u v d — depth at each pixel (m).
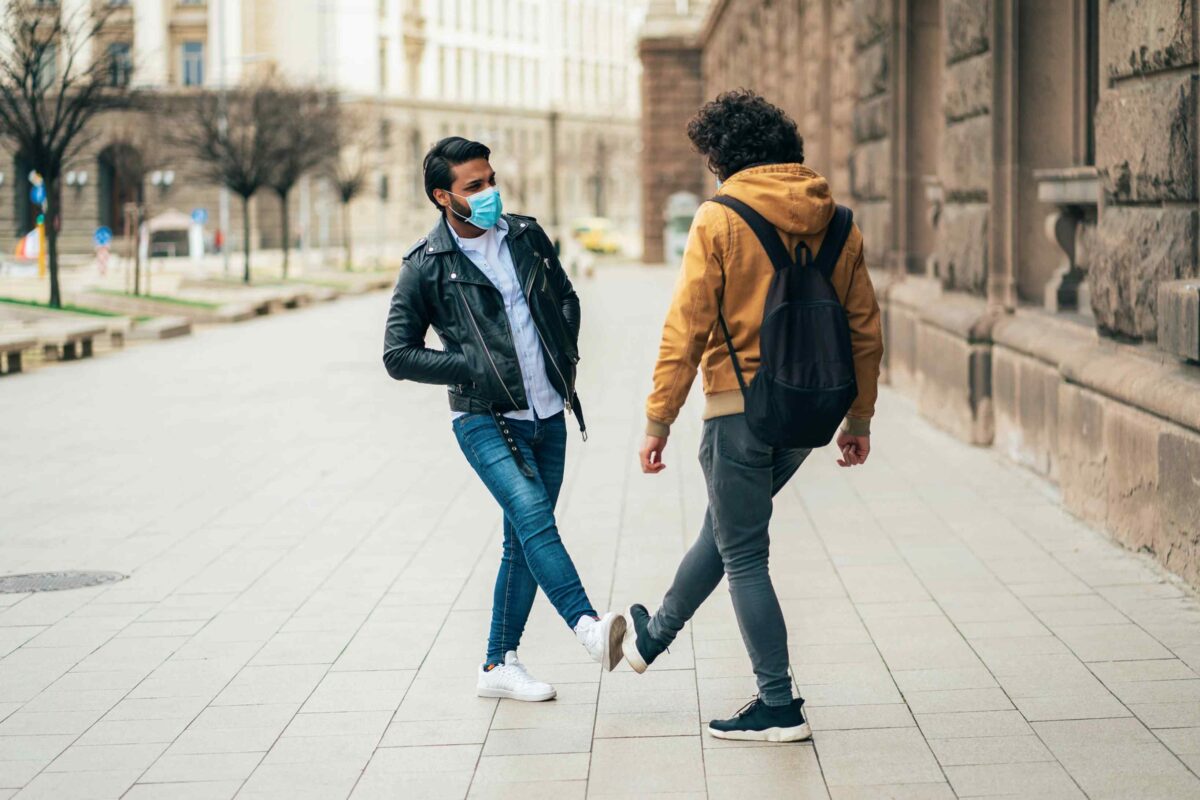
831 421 4.12
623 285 41.84
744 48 34.38
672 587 4.66
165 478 9.91
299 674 5.34
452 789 4.18
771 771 4.25
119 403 14.50
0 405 14.41
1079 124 10.02
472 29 87.44
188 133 43.12
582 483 9.35
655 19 56.25
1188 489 6.12
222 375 17.34
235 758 4.48
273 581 6.83
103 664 5.54
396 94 78.62
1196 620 5.68
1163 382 6.42
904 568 6.73
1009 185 10.15
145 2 65.31
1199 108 6.30
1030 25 9.98
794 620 5.90
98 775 4.37
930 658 5.31
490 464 4.73
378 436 11.84
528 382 4.79
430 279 4.71
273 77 47.75
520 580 4.96
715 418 4.34
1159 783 4.05
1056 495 8.43
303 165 41.53
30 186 62.28
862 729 4.58
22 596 6.65
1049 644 5.43
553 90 96.75
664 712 4.81
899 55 14.09
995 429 10.22
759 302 4.21
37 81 24.50
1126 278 7.11
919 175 14.23
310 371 17.75
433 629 5.90
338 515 8.44
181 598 6.55
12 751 4.60
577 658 5.46
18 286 35.00
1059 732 4.49
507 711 4.87
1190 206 6.41
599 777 4.24
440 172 4.69
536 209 94.69
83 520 8.47
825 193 4.25
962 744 4.41
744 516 4.38
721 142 4.33
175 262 54.09
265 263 54.59
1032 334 9.20
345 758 4.46
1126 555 6.82
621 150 101.06
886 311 14.46
